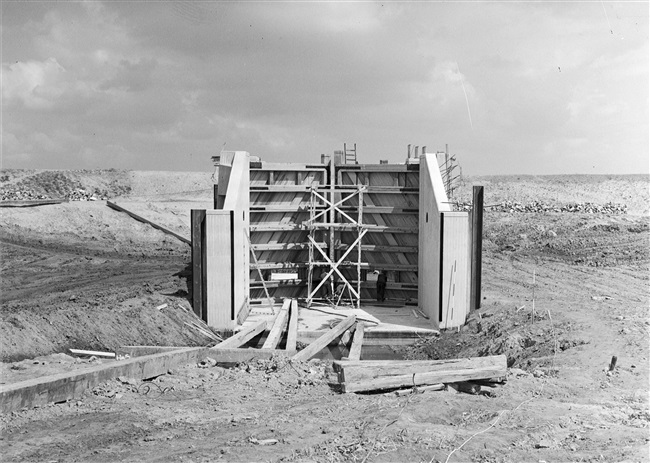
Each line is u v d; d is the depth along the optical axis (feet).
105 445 36.42
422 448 34.73
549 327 65.05
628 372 49.65
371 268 95.61
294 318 81.76
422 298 90.38
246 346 79.97
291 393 50.11
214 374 55.77
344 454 34.22
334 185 96.73
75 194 256.32
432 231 83.66
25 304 74.59
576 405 42.73
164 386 50.78
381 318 85.81
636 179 299.58
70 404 44.45
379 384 48.60
